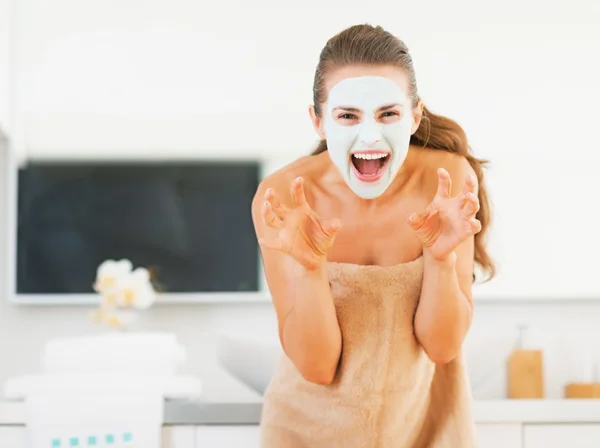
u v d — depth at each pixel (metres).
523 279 1.92
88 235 1.93
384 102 1.22
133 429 1.46
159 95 1.97
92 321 1.87
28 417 1.46
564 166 1.95
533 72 1.98
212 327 1.91
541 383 1.82
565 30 1.99
